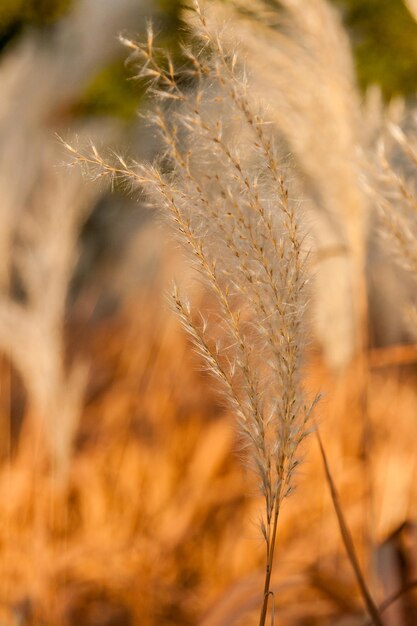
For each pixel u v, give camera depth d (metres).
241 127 0.90
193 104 0.90
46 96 4.96
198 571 3.13
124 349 4.24
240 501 3.29
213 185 0.91
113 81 7.68
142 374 3.97
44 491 3.04
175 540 3.16
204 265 0.88
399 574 1.93
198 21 0.91
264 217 0.89
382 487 2.95
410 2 1.93
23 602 2.61
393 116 1.67
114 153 0.88
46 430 3.14
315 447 2.95
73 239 3.29
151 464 3.47
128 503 3.32
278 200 0.89
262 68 1.76
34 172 3.42
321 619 2.36
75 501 3.37
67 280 3.26
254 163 0.91
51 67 5.20
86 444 3.66
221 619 2.00
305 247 0.92
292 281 0.89
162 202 0.87
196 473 3.40
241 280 0.88
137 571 2.94
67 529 3.22
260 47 1.74
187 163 0.89
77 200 3.32
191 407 3.81
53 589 2.74
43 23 9.04
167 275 4.00
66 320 4.33
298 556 2.74
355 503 2.94
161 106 0.90
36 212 3.30
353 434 3.16
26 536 2.91
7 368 3.61
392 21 7.77
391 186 1.45
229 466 3.41
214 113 0.90
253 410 0.89
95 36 5.93
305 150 1.81
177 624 2.88
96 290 4.80
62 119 5.52
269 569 0.94
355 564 1.57
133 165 0.87
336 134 1.80
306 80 1.78
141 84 0.90
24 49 5.05
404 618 1.90
